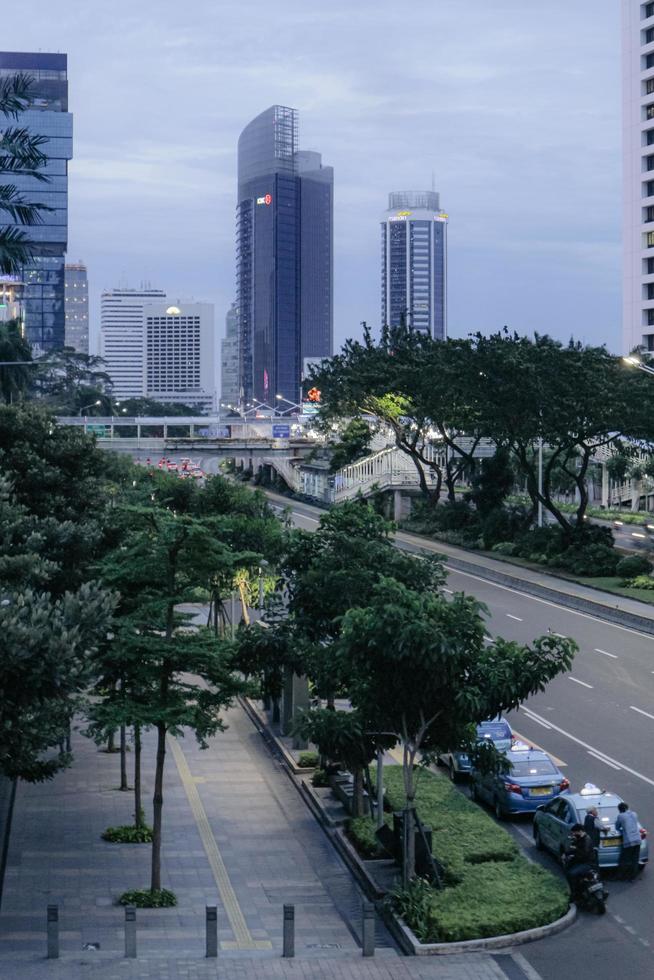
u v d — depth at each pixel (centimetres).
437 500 11531
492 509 10531
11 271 3412
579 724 4544
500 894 2711
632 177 19488
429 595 2892
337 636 3428
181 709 2727
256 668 3531
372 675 2719
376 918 2752
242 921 2700
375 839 3139
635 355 8519
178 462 19100
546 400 8381
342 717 3033
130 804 3694
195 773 4106
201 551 2781
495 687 2700
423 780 3716
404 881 2761
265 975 2308
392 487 12438
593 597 7375
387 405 11069
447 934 2516
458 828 3177
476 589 8069
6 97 3319
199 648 2733
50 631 2036
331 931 2650
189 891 2912
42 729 2327
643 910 2747
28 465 4066
